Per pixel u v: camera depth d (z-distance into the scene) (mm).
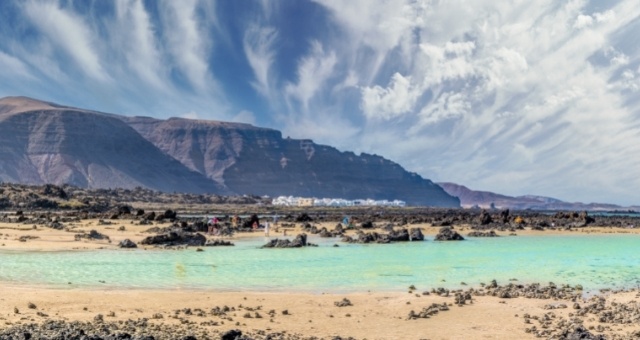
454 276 51906
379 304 36719
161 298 37562
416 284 46656
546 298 39469
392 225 134250
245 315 32281
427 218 172000
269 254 71688
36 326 26969
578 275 53312
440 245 88625
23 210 183125
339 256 69688
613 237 107062
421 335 28359
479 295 40531
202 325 29578
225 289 42969
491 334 28609
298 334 28219
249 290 42656
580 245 88812
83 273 49375
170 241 81625
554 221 150500
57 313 31250
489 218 145000
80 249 69938
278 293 41281
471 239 102188
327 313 33688
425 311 33969
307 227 128625
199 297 38406
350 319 32094
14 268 51219
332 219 174000
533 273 54469
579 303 37500
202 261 62312
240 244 88000
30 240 77438
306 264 60562
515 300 38625
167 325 29109
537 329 29625
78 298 36125
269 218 178750
